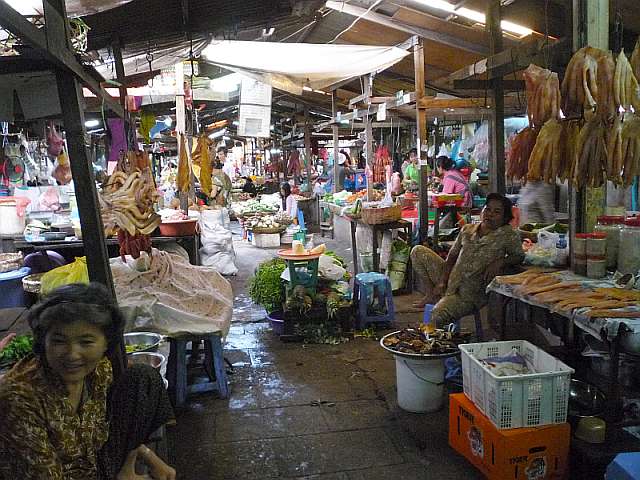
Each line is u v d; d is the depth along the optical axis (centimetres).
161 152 1511
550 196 602
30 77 228
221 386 375
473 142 891
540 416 261
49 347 160
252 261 914
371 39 812
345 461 295
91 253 220
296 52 616
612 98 295
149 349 355
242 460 298
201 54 611
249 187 1602
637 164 305
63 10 193
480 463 275
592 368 340
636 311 255
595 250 329
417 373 343
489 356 309
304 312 493
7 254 520
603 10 333
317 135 1634
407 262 665
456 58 795
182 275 404
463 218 711
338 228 1098
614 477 185
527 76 324
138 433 200
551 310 284
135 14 368
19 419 159
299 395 379
